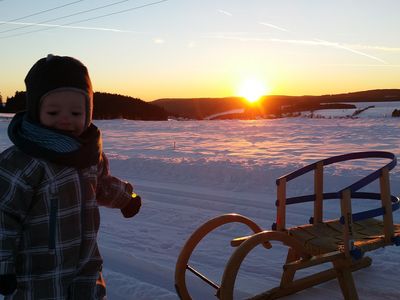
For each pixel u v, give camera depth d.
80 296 2.05
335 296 3.66
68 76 1.96
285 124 29.92
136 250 4.95
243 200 7.12
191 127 29.67
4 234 1.84
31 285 1.93
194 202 7.15
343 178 7.66
